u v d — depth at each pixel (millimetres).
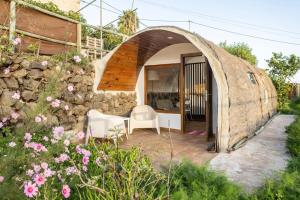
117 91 9148
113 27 21812
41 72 6176
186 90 10383
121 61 8312
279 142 7137
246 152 5988
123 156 3496
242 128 7016
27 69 5883
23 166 2627
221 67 6473
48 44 7055
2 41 5508
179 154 5789
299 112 14719
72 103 7043
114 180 2691
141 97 10094
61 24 7406
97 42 14172
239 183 3918
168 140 7418
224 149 5969
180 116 8844
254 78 10094
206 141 7312
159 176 3148
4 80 5457
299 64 17109
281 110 16422
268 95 12539
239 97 6887
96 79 8039
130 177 2619
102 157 3203
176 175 3746
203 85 10023
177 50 8883
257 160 5316
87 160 3105
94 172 3260
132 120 8359
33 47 6238
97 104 8047
